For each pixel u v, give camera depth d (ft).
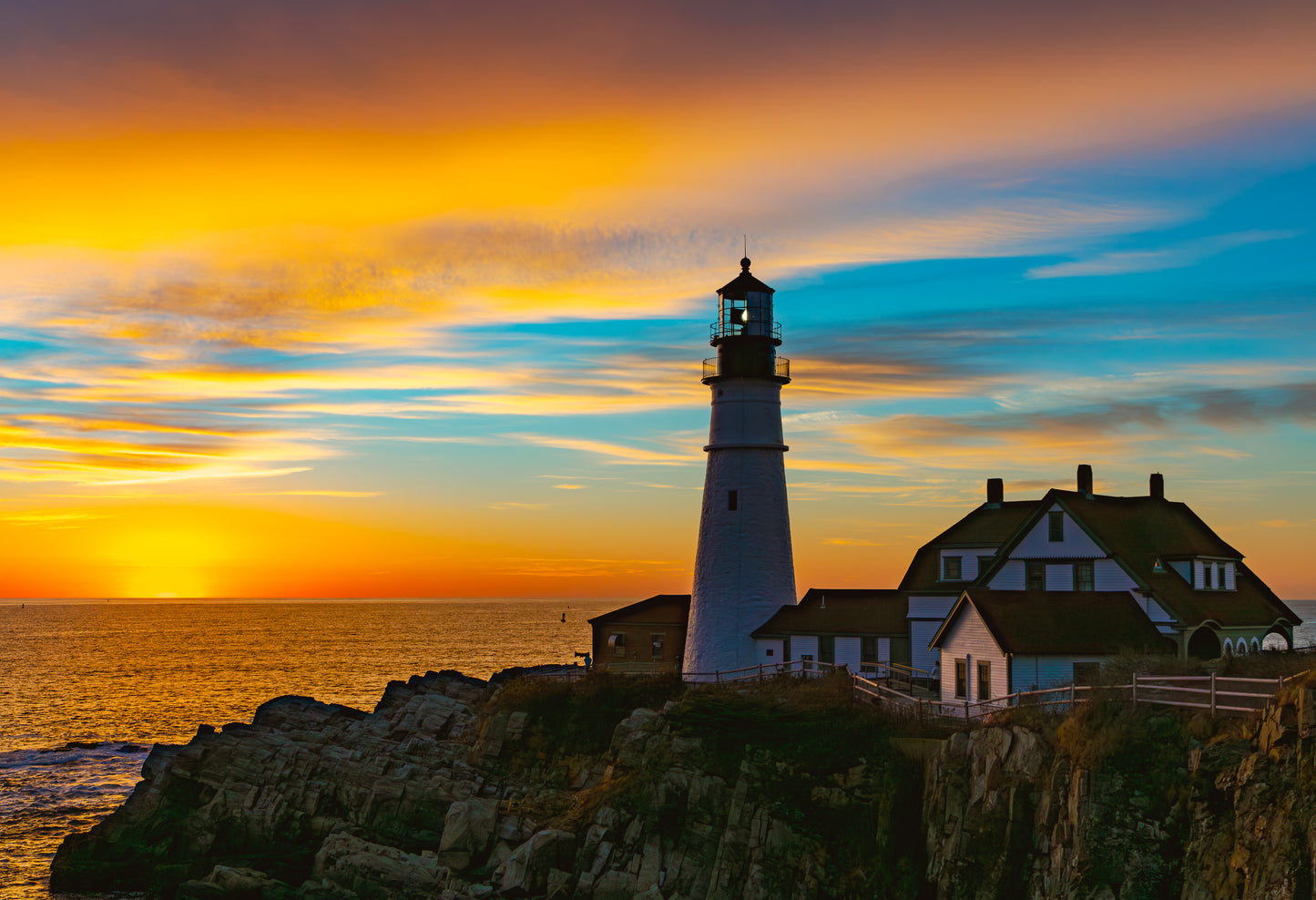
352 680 487.20
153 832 183.42
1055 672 157.38
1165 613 170.71
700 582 229.04
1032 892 118.11
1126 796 112.88
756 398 229.25
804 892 139.44
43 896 171.53
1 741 318.24
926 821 135.03
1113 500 194.90
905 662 208.54
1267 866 95.30
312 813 183.21
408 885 158.40
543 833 157.58
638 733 174.09
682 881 150.20
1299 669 124.26
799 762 150.51
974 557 210.38
